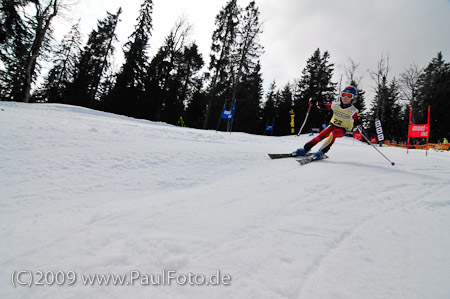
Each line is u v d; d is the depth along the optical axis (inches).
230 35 911.0
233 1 901.8
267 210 88.4
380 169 159.3
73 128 243.3
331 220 79.5
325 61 1299.2
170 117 1163.9
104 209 90.8
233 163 174.7
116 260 56.4
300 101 1322.6
